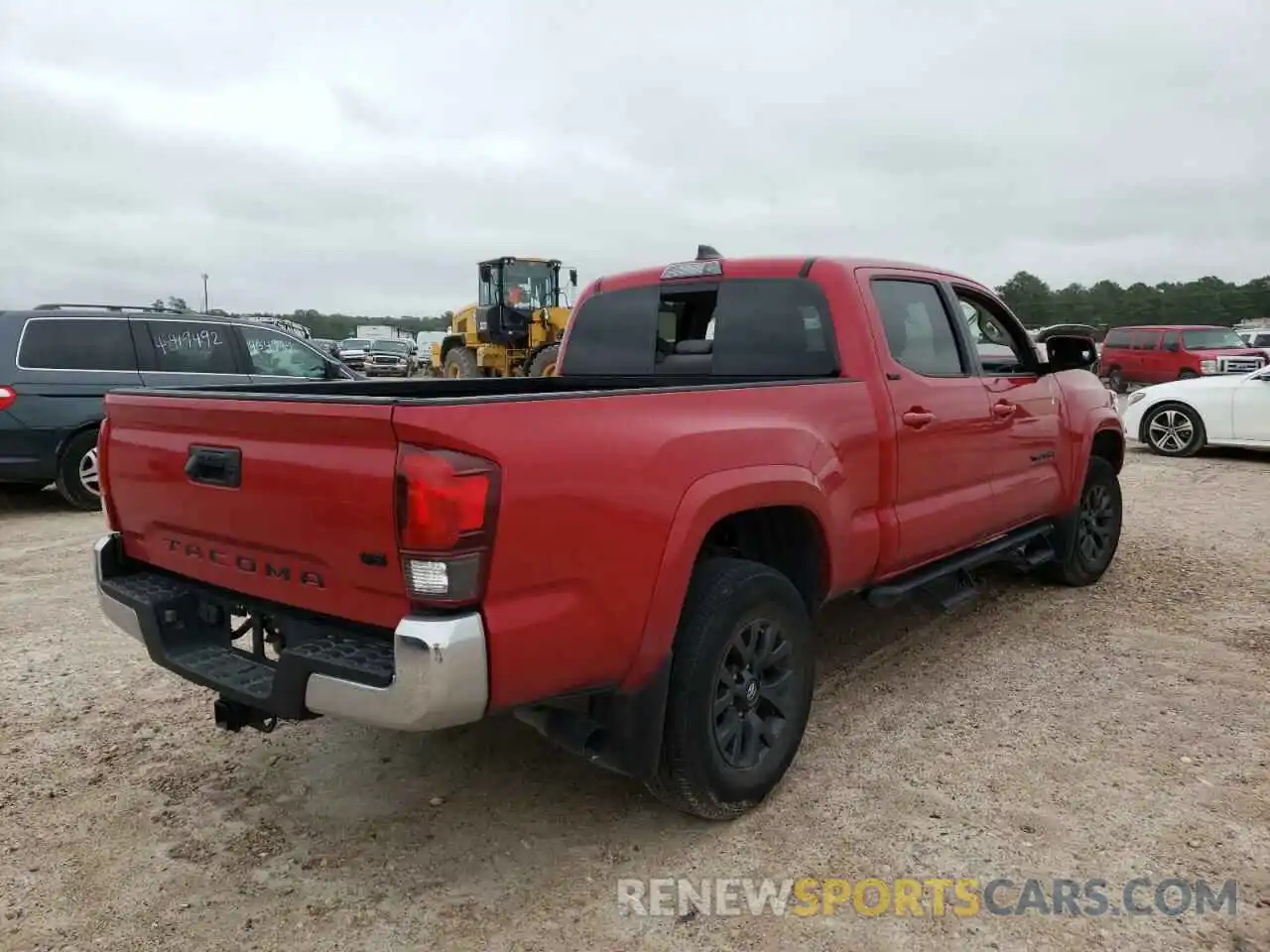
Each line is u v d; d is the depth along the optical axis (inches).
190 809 129.3
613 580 104.0
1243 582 238.4
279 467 102.9
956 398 169.6
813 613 143.4
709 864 115.0
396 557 92.7
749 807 125.3
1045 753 143.1
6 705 163.5
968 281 189.6
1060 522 218.2
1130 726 152.4
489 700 94.9
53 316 333.7
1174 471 434.9
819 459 134.3
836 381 144.9
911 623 208.1
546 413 99.7
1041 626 205.3
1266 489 382.0
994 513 185.3
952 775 136.3
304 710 100.7
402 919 104.7
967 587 179.2
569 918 104.6
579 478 100.3
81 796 132.7
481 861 116.1
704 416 118.8
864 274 159.0
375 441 93.6
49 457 331.3
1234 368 773.3
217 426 110.8
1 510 349.7
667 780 116.8
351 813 128.0
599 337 193.6
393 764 142.6
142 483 124.7
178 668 115.6
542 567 97.5
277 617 109.2
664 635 110.3
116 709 162.4
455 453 91.4
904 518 155.8
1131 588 234.2
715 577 120.1
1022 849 116.9
